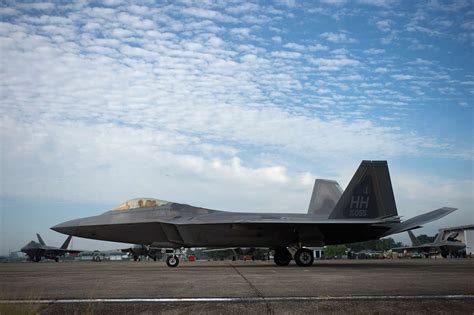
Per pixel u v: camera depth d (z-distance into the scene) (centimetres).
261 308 664
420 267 1733
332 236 2055
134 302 708
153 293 794
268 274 1270
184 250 2072
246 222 1866
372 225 1970
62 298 746
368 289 821
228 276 1197
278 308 664
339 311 650
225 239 1956
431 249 5562
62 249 5469
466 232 5700
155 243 2027
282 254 2138
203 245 1964
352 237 2052
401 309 659
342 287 859
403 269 1539
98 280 1081
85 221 2070
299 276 1162
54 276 1258
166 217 2038
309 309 659
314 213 2327
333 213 1995
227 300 714
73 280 1088
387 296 736
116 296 761
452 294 752
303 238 1938
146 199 2109
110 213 2086
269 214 2106
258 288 856
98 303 702
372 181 2034
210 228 1947
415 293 764
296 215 2111
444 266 1836
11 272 1560
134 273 1419
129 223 2027
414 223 1975
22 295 779
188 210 2092
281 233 1986
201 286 905
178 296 756
